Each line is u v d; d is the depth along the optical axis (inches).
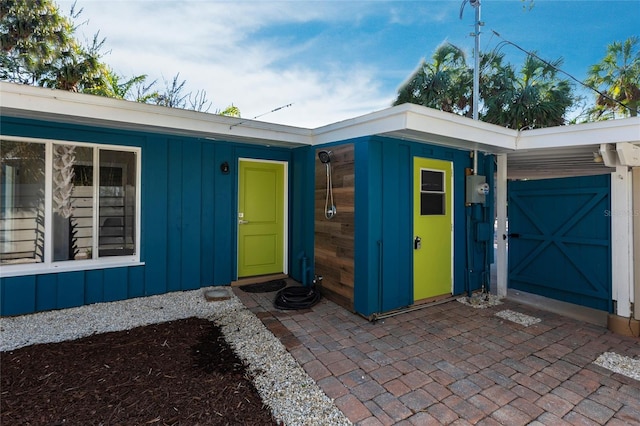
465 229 190.1
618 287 143.0
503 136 163.0
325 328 139.0
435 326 142.7
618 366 108.7
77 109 129.2
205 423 79.2
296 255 210.5
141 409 83.4
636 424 80.4
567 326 143.8
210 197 189.6
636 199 137.0
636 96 464.4
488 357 114.7
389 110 133.4
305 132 189.5
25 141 143.4
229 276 197.6
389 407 86.6
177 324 139.6
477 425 79.9
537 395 92.4
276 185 217.2
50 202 149.6
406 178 163.9
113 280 163.9
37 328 131.6
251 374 101.7
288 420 81.2
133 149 166.1
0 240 141.9
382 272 154.5
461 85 473.4
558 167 243.6
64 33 415.8
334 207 172.9
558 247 179.5
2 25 385.1
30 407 83.0
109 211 163.0
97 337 125.0
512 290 203.2
